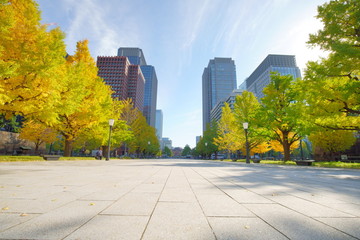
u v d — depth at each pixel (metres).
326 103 13.91
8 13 9.80
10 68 8.98
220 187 4.53
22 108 11.26
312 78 13.66
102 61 108.12
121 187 4.31
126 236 1.71
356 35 12.48
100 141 25.22
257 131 23.47
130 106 40.03
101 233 1.76
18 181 4.93
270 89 21.22
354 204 3.01
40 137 26.45
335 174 8.52
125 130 30.50
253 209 2.68
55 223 2.00
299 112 15.91
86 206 2.69
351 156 29.09
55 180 5.22
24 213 2.31
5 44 10.77
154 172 8.16
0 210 2.42
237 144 32.59
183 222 2.12
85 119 18.14
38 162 12.34
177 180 5.69
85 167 10.40
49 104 12.10
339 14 12.24
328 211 2.61
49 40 11.84
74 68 15.79
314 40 13.05
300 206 2.86
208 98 186.12
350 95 12.62
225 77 182.25
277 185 5.03
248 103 26.50
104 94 22.06
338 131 24.28
